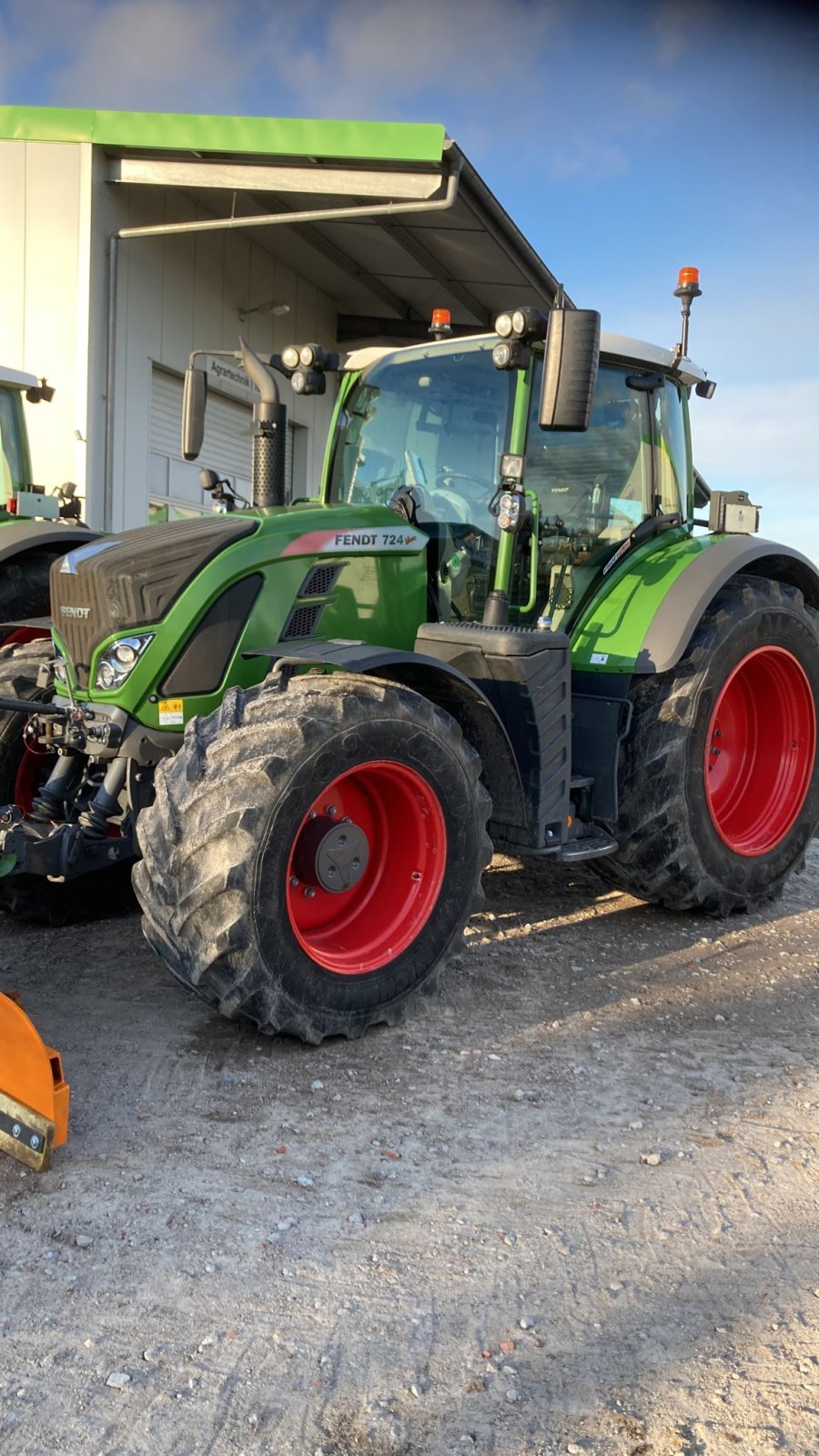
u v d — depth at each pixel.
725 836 4.38
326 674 3.18
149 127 8.40
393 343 12.91
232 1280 2.04
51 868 3.21
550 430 3.39
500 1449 1.65
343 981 3.08
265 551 3.43
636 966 3.88
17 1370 1.79
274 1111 2.71
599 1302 2.01
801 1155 2.57
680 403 4.74
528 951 4.01
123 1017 3.27
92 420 8.99
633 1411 1.73
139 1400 1.74
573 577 4.23
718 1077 2.98
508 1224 2.25
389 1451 1.64
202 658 3.34
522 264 9.62
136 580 3.30
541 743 3.63
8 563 5.56
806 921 4.54
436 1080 2.92
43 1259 2.09
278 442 4.38
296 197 9.27
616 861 4.30
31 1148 2.40
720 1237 2.22
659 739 4.13
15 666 4.05
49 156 8.70
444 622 4.05
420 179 7.80
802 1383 1.80
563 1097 2.84
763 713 4.79
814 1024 3.39
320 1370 1.81
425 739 3.20
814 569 4.86
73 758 3.58
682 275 4.63
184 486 10.48
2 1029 2.46
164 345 9.78
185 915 2.82
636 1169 2.48
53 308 8.88
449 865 3.32
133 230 8.73
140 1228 2.20
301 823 2.93
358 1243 2.17
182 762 2.94
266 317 11.27
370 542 3.71
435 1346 1.88
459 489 4.07
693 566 4.25
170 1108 2.70
